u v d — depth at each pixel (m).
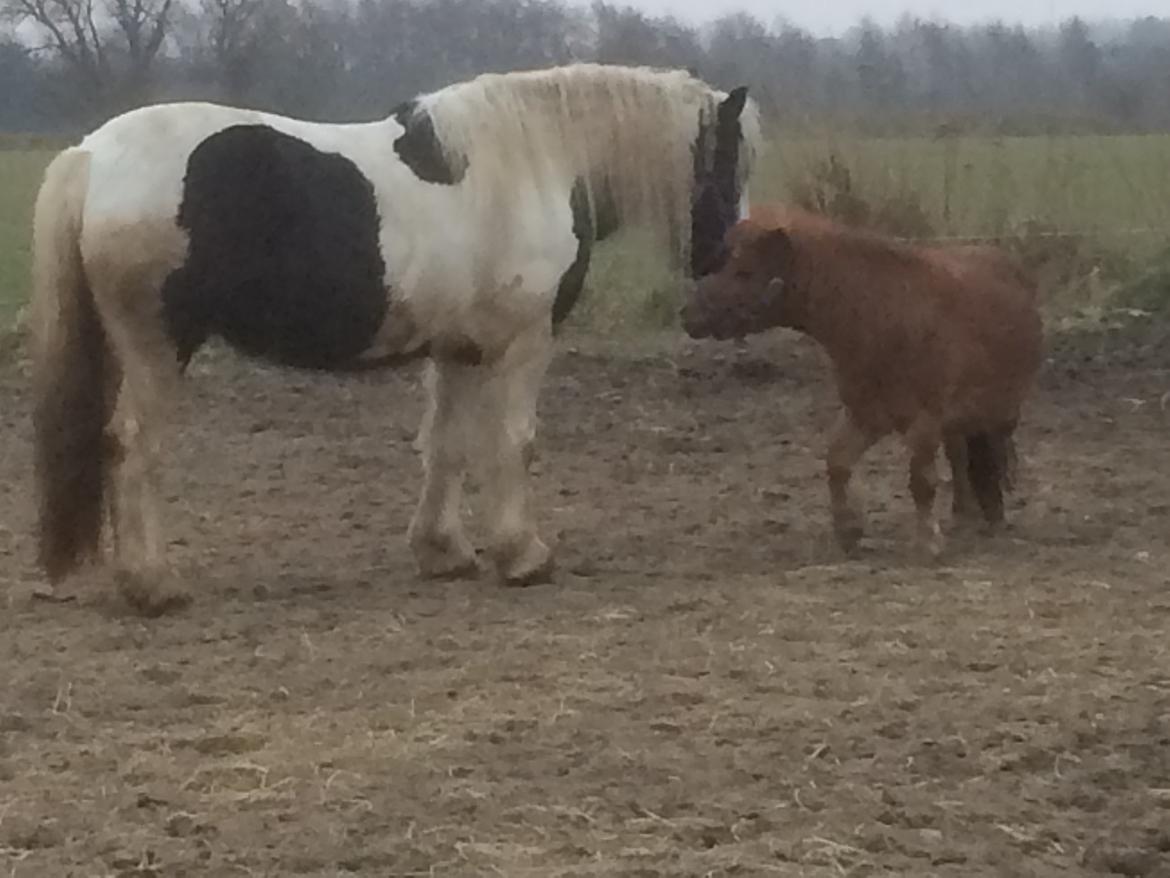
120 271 7.54
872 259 8.33
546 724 6.67
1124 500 9.49
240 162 7.61
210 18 25.48
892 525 9.13
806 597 7.94
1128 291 13.74
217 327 7.77
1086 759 6.39
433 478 8.38
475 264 8.02
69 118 27.12
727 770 6.33
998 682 7.01
